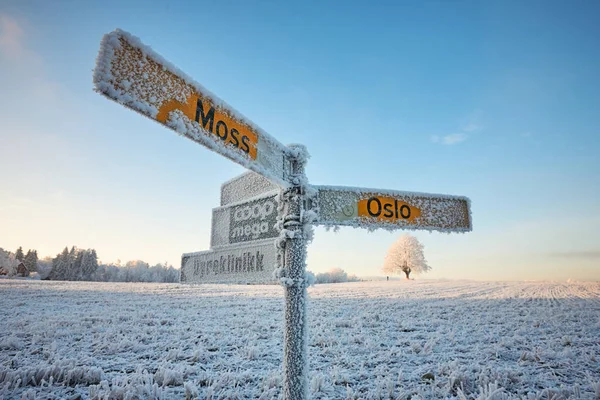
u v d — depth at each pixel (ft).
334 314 44.55
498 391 15.74
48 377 18.54
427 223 7.88
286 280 6.03
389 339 29.91
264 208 6.73
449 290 87.51
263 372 20.17
